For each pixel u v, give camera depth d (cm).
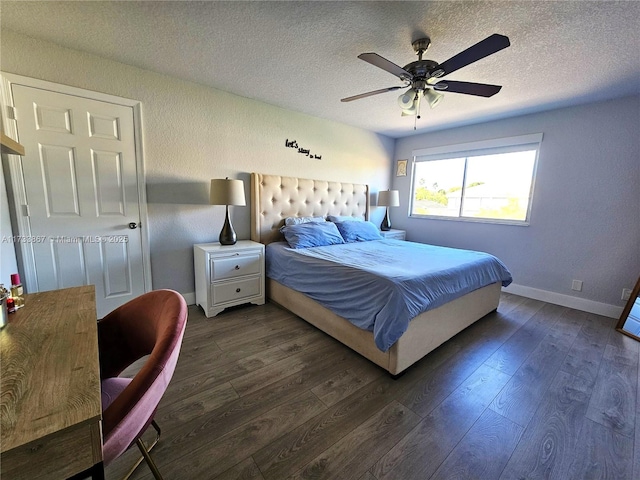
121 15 175
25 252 216
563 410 158
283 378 184
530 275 347
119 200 250
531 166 341
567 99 286
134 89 246
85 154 232
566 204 314
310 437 138
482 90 195
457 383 182
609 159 285
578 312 303
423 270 215
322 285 238
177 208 283
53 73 213
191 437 136
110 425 69
